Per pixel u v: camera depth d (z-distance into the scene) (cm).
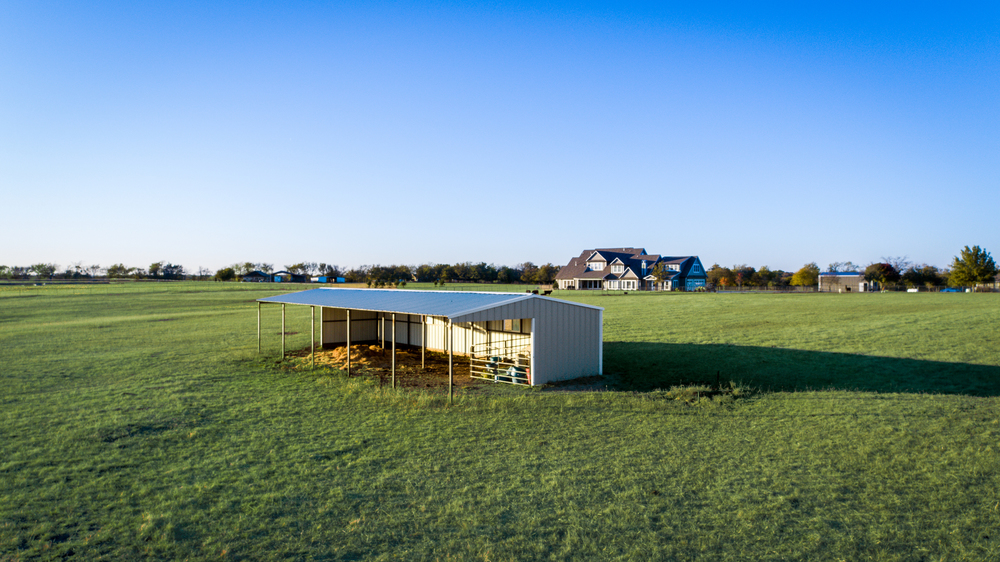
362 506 852
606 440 1183
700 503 856
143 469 1012
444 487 927
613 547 725
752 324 3106
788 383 1795
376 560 695
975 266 7806
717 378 1809
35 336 3027
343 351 2455
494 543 736
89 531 767
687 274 9275
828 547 718
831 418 1318
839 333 2631
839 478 945
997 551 696
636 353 2352
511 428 1276
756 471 988
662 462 1041
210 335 3062
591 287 9394
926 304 4203
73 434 1214
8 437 1196
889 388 1673
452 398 1570
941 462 998
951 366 1883
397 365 2192
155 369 2047
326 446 1148
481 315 1645
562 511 832
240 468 1020
